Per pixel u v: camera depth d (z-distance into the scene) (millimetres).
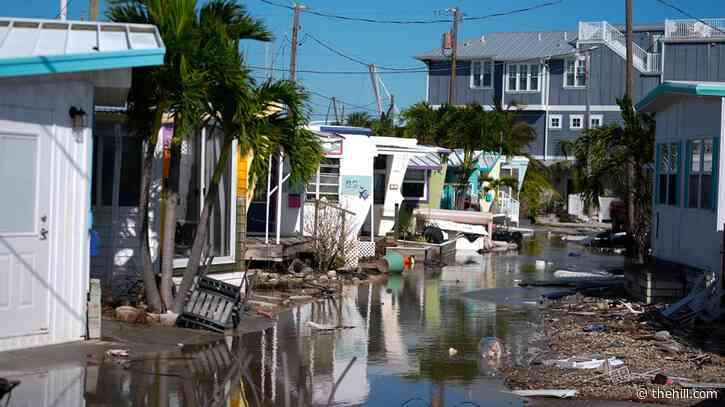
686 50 52594
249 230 21516
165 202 12578
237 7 12312
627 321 14078
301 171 13062
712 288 13820
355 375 9867
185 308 12375
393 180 28219
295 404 8492
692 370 10227
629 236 27031
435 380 9688
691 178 16734
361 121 49781
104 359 9734
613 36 55281
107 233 14156
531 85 56375
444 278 21031
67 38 10812
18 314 9773
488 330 13219
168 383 8930
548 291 18422
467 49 58094
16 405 7738
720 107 14992
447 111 39312
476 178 40812
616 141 24703
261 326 13039
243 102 11586
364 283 19609
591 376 9883
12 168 9602
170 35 11312
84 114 10250
